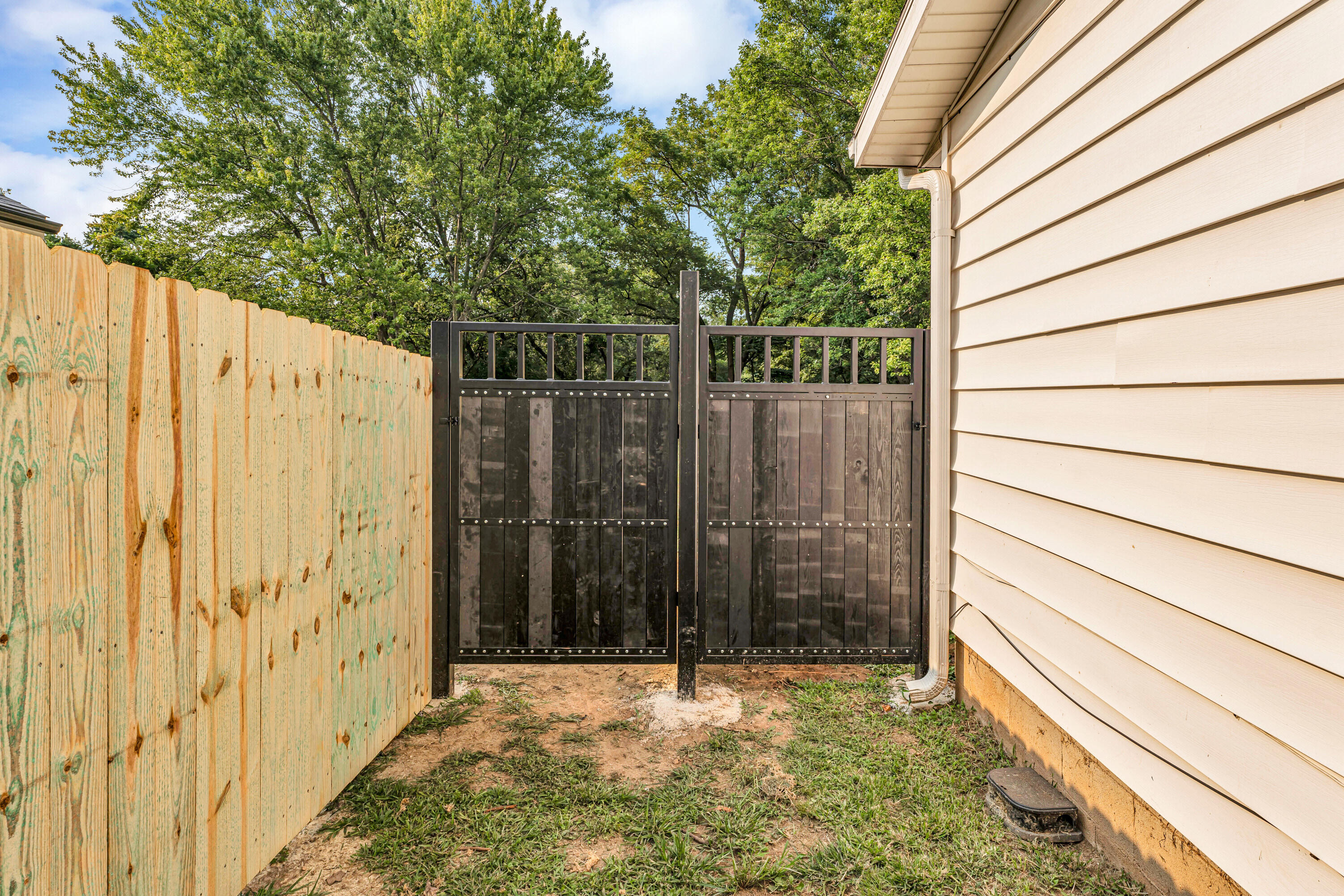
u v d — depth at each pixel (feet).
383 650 9.74
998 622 10.02
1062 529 8.20
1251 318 5.37
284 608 6.98
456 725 10.84
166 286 5.11
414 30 55.06
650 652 12.11
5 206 21.40
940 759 9.62
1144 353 6.65
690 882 6.99
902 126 12.37
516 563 11.94
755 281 71.20
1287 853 5.00
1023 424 9.17
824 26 50.03
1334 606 4.65
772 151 53.21
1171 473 6.28
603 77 58.54
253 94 48.88
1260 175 5.22
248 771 6.33
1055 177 8.28
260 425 6.47
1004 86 9.60
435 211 56.65
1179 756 6.16
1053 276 8.35
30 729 3.91
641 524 12.03
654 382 12.07
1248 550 5.37
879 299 42.52
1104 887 6.85
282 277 46.85
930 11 9.52
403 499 10.43
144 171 51.13
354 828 7.85
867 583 12.29
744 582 12.23
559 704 11.81
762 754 9.95
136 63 51.44
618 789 8.79
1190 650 6.02
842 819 8.10
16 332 3.83
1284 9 4.95
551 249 62.44
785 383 12.23
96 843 4.42
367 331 45.96
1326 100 4.66
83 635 4.33
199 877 5.57
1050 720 8.63
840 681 12.80
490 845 7.58
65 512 4.18
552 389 11.93
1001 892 6.83
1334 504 4.66
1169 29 6.23
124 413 4.69
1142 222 6.64
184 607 5.34
